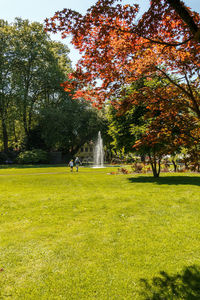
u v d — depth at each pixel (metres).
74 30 3.75
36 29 38.44
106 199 8.64
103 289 3.22
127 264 3.85
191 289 3.15
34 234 5.28
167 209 6.98
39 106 40.22
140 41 4.01
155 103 3.90
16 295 3.13
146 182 12.59
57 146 43.38
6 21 37.75
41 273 3.65
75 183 13.47
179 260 3.93
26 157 38.53
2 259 4.11
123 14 3.58
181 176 14.91
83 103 40.56
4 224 6.06
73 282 3.39
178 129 3.76
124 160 19.45
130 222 5.92
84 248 4.48
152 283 3.32
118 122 14.87
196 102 3.60
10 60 36.88
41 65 39.00
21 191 10.87
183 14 3.12
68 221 6.17
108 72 4.16
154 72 4.32
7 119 38.94
